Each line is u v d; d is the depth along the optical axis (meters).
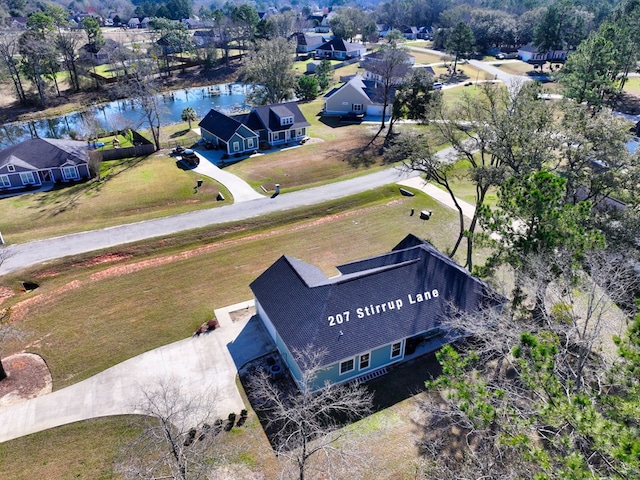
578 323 23.55
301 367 20.41
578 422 11.43
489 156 53.91
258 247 35.50
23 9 162.62
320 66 96.25
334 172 51.94
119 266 32.81
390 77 66.69
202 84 98.50
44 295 29.27
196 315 27.48
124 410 21.06
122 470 17.25
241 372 23.19
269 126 59.25
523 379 13.89
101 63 105.75
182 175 49.50
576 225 20.67
